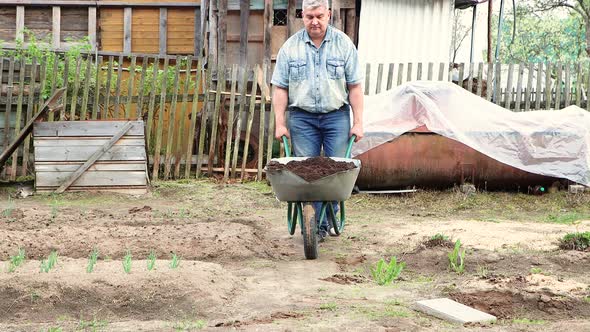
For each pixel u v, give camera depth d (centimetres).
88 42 1591
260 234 789
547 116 1123
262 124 1272
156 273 498
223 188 1188
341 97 707
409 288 526
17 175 1290
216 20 1420
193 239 708
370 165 1100
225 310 462
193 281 493
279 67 708
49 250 652
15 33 1597
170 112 1290
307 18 690
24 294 468
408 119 1110
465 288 508
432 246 688
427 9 1470
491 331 405
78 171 1122
